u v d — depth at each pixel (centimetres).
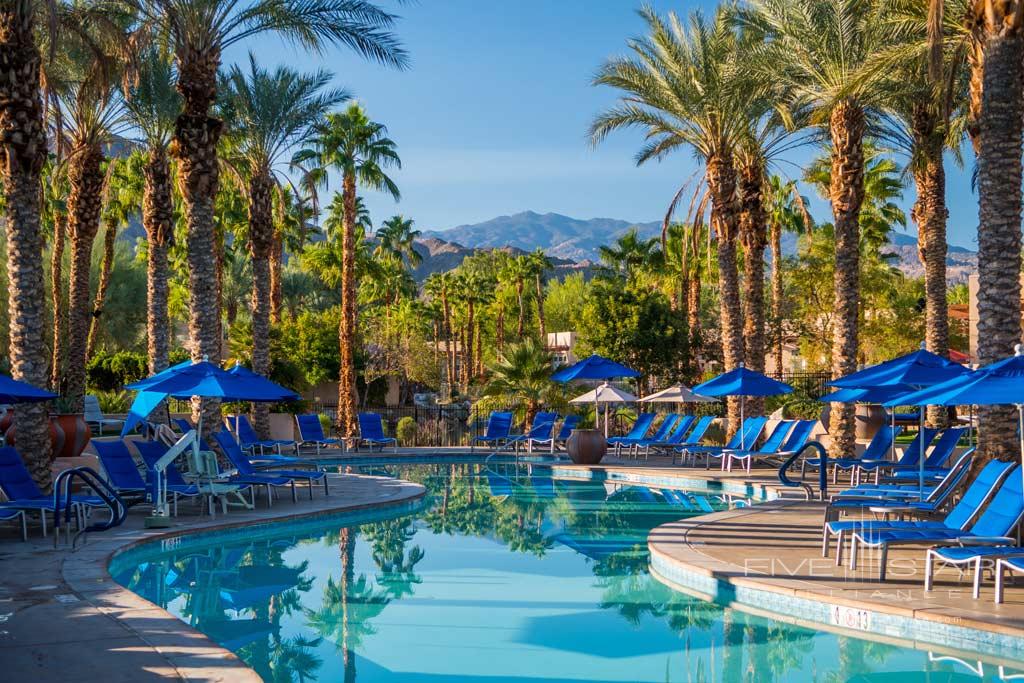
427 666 686
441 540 1288
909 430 2861
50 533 1186
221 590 951
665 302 3656
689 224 2888
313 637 769
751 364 2702
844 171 2011
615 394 2536
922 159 2219
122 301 4422
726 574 909
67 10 1680
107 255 3725
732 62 2327
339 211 5941
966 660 689
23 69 1355
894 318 4334
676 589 956
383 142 3375
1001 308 1155
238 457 1560
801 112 2395
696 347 3662
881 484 1552
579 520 1491
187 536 1234
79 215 2469
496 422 2770
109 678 571
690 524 1246
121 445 1400
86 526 1154
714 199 2573
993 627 691
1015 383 743
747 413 2548
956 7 1448
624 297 3634
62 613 741
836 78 1972
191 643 651
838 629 785
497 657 711
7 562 966
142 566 1080
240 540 1283
